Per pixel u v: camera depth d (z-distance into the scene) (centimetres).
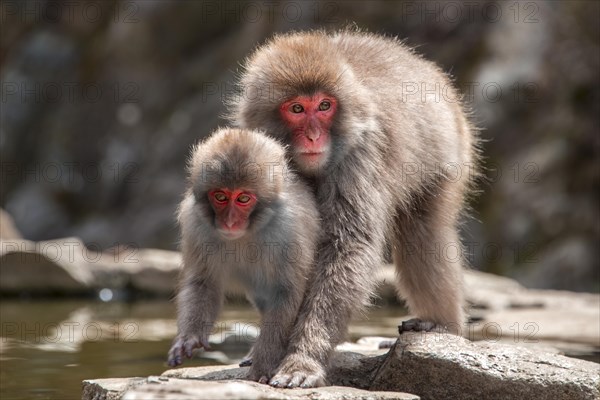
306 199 1155
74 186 3997
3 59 4369
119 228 3756
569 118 3294
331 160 1207
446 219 1425
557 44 3394
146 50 4103
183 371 1245
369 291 1173
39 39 4322
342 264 1161
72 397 1290
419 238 1396
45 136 4125
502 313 2056
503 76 3353
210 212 1103
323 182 1213
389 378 1158
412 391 1146
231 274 1144
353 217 1191
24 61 4275
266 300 1166
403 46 1462
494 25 3497
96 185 3962
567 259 3081
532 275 3091
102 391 1051
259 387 1026
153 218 3712
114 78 4116
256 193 1088
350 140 1207
